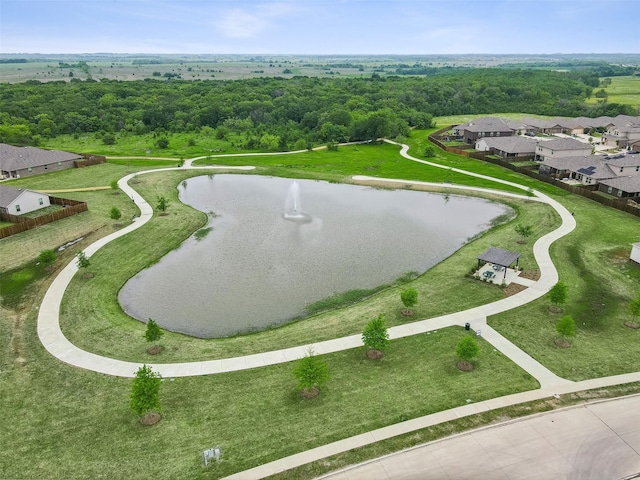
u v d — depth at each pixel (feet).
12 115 437.58
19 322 121.80
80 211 204.33
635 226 187.42
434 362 104.73
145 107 502.79
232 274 152.66
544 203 219.82
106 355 108.17
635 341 112.57
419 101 559.79
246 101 513.04
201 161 322.75
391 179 273.95
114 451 81.20
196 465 78.02
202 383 98.43
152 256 165.78
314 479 74.59
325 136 408.87
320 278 149.28
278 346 111.55
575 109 518.37
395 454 79.10
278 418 88.48
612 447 79.97
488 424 85.61
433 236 185.37
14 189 204.44
